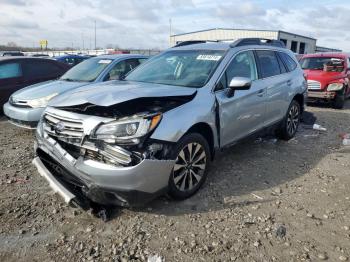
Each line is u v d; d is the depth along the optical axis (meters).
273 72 5.89
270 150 6.05
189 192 4.05
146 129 3.42
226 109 4.51
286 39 41.91
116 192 3.37
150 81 4.76
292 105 6.58
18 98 6.71
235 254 3.13
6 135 6.90
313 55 12.30
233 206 3.97
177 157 3.72
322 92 10.76
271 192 4.36
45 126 3.96
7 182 4.52
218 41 5.77
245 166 5.23
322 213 3.88
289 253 3.16
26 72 9.13
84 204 3.64
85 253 3.12
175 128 3.65
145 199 3.51
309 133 7.37
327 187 4.57
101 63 7.71
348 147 6.38
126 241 3.29
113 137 3.36
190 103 4.00
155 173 3.48
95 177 3.38
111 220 3.63
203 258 3.08
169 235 3.39
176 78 4.67
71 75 7.68
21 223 3.57
